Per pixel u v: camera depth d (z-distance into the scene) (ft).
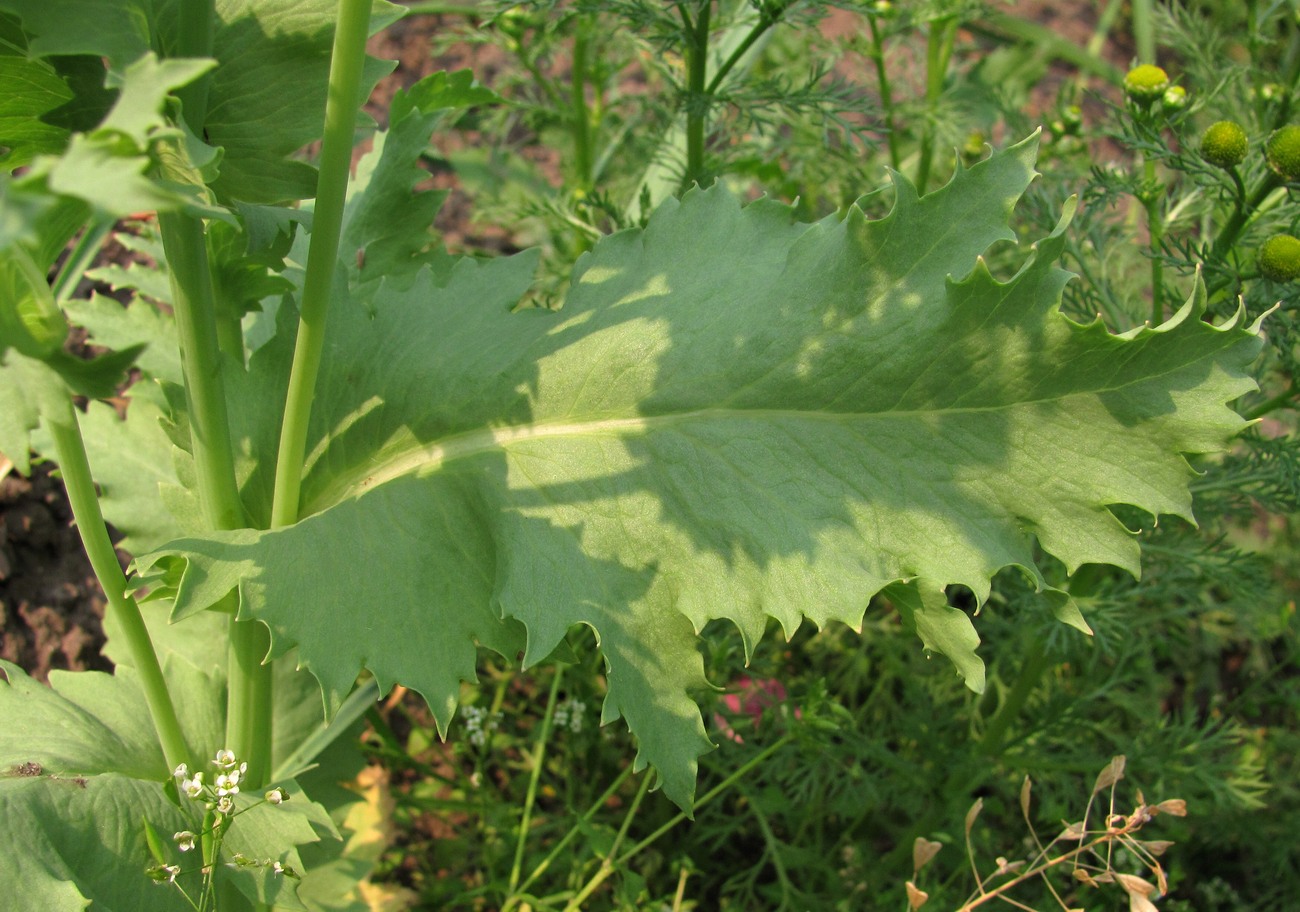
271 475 0.96
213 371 0.88
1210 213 1.22
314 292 0.85
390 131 1.07
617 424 0.91
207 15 0.82
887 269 0.87
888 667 1.33
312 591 0.87
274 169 0.89
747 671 1.17
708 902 1.28
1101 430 0.85
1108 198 1.12
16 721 0.93
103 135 0.68
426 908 1.21
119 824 0.88
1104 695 1.29
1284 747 1.40
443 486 0.92
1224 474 1.15
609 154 1.60
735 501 0.89
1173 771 1.21
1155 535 1.18
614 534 0.90
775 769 1.17
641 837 1.27
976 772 1.21
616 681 0.88
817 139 1.46
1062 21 2.23
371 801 1.22
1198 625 1.45
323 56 0.88
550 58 1.62
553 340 0.94
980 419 0.86
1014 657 1.30
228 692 1.01
